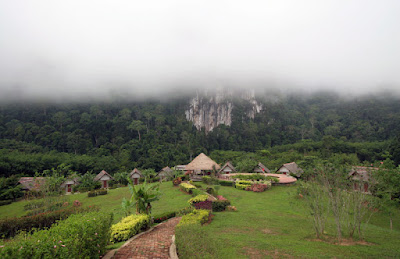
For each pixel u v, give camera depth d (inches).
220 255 351.9
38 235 216.4
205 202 729.6
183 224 456.8
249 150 4574.3
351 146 3004.4
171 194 1091.3
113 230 428.8
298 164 1772.9
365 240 482.9
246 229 538.6
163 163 3430.1
